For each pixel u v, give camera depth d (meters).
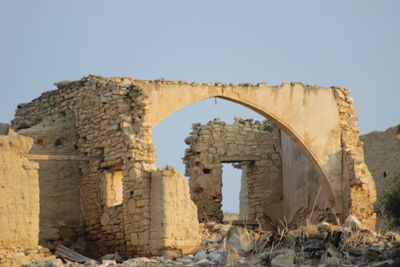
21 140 91.56
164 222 95.44
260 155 132.50
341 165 120.12
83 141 108.81
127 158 101.25
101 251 103.44
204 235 101.50
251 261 81.44
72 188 107.69
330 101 121.75
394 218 96.38
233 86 116.00
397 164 138.75
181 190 97.06
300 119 119.69
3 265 87.38
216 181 129.50
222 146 131.00
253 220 130.00
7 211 89.50
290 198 129.25
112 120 104.75
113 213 101.88
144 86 110.25
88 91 109.00
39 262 87.06
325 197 119.88
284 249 82.19
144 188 97.88
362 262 79.69
